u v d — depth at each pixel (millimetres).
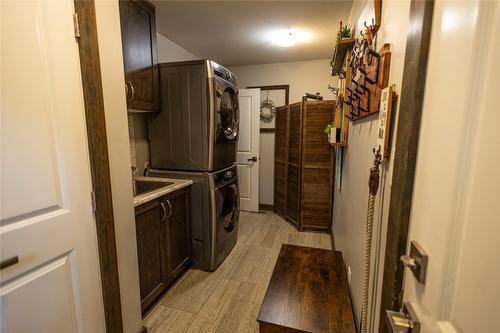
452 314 408
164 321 1686
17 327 882
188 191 2182
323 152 3025
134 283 1440
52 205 978
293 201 3381
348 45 1851
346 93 1971
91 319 1164
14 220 860
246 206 3990
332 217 3061
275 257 2551
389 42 895
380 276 894
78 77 1063
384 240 862
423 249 503
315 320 1124
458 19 409
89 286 1147
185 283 2104
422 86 536
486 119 350
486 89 351
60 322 1028
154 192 1743
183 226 2135
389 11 905
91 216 1147
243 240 2951
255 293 1980
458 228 397
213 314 1751
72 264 1068
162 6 2125
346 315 1153
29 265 902
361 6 1552
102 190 1173
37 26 904
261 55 3516
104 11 1186
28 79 882
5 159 826
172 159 2234
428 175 501
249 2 2076
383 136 825
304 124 3039
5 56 819
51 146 969
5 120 824
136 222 1568
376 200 976
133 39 1802
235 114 2566
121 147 1312
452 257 409
